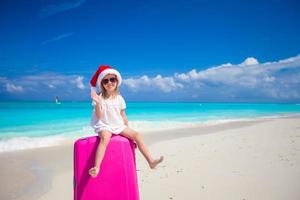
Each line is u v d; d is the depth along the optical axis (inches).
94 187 135.3
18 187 240.4
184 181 243.1
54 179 262.8
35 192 229.8
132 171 138.6
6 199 214.4
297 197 200.8
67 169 295.3
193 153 350.3
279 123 735.7
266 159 303.3
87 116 825.5
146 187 232.5
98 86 159.6
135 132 150.6
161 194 217.2
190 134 542.0
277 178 239.9
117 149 138.1
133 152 150.4
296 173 252.1
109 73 156.1
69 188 240.2
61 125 623.2
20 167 299.4
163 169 281.7
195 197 208.7
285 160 297.1
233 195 208.4
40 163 317.4
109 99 156.9
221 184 231.1
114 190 135.2
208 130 606.9
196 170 272.8
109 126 148.0
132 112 1170.6
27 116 804.6
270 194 207.2
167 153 357.1
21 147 399.5
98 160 133.6
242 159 307.1
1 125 603.2
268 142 408.2
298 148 357.1
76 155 139.9
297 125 663.1
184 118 911.7
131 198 135.7
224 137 479.8
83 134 507.2
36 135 489.7
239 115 1143.0
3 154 357.7
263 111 1509.6
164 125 691.4
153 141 458.0
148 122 743.1
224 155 329.7
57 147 403.2
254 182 232.1
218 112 1325.0
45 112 971.3
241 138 460.1
